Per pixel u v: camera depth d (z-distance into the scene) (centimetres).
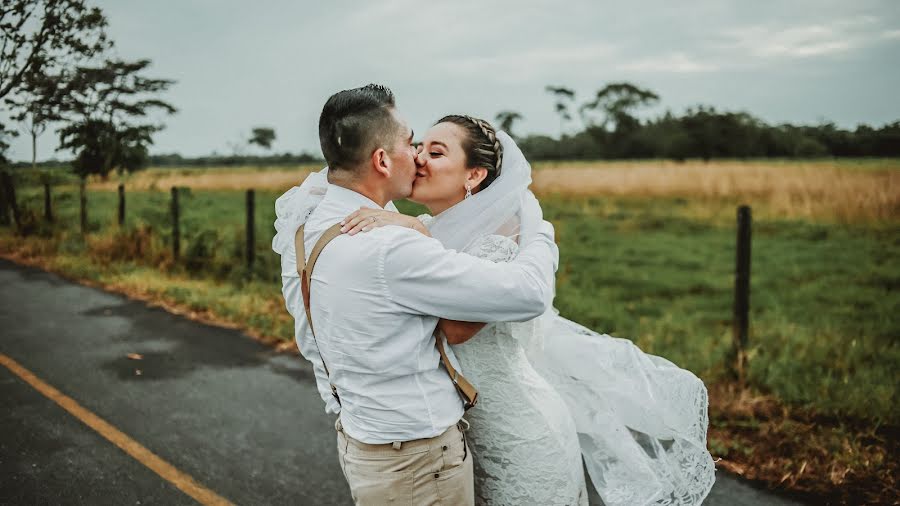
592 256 1145
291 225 176
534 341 195
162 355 552
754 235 1334
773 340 574
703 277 947
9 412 427
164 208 1248
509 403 183
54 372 507
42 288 834
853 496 313
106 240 1074
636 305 781
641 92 7269
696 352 535
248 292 775
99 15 1132
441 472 164
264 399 454
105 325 650
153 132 1546
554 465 186
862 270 943
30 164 1450
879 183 1516
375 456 162
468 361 181
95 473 348
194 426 409
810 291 823
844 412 402
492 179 187
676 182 2214
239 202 2069
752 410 410
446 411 163
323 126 164
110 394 461
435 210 194
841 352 532
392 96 168
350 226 156
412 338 157
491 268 157
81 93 1290
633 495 201
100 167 1522
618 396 206
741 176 2070
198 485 338
